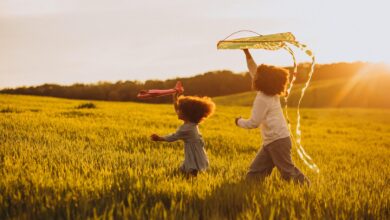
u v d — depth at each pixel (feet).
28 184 17.21
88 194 16.52
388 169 36.32
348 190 21.95
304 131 86.33
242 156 37.70
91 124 55.26
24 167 21.45
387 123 134.21
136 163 26.50
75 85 290.97
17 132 38.83
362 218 15.99
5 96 130.31
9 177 18.25
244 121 21.22
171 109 127.65
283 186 20.15
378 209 17.22
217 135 56.85
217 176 22.47
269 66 21.02
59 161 24.73
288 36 21.25
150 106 141.49
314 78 386.73
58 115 70.23
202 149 22.39
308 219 15.16
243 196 17.44
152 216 14.06
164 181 19.61
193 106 21.75
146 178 20.27
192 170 21.88
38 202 15.15
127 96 291.79
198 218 14.43
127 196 16.55
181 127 21.98
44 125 48.39
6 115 59.72
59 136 39.17
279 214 15.55
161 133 51.39
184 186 18.47
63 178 19.30
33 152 27.04
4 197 15.58
